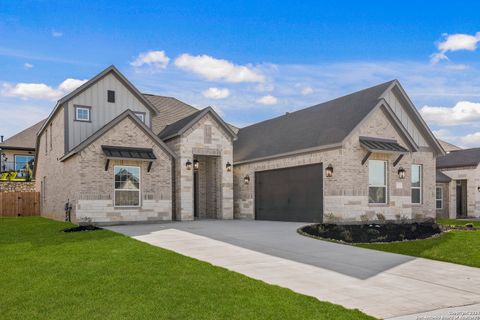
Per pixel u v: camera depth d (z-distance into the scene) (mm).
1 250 11016
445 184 29234
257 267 9359
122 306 6238
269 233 15062
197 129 21875
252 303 6449
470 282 8344
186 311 6039
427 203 22344
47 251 10742
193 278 7934
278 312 6070
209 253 10961
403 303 6836
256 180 23250
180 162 21297
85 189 17797
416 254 11336
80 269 8586
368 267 9609
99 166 18141
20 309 6094
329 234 14648
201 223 19203
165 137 22469
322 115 21547
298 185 20125
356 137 17984
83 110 21359
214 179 23125
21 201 28031
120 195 18641
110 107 22031
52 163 23953
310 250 11688
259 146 23641
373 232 15055
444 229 16844
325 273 8914
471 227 18016
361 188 18016
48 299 6559
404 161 19609
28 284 7438
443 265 9961
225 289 7203
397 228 16219
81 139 21141
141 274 8172
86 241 12453
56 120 23125
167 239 13344
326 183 18281
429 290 7691
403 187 19500
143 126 19188
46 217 25328
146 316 5824
